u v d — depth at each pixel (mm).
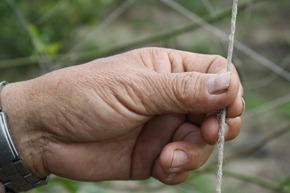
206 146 514
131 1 1124
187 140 515
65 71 503
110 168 538
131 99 481
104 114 488
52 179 704
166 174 536
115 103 485
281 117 1333
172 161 503
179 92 468
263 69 1418
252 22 1444
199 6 1052
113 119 489
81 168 527
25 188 530
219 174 456
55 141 511
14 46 1350
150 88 477
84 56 879
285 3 1564
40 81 507
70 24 1307
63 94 493
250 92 1200
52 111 496
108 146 527
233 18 453
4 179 517
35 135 509
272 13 1574
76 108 491
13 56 1356
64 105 493
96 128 495
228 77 457
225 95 460
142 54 515
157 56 516
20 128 506
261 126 1336
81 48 1309
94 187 734
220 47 1127
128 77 483
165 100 475
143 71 485
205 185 938
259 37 1553
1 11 1332
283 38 1571
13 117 506
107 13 1369
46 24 1284
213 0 1167
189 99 466
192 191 834
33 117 502
